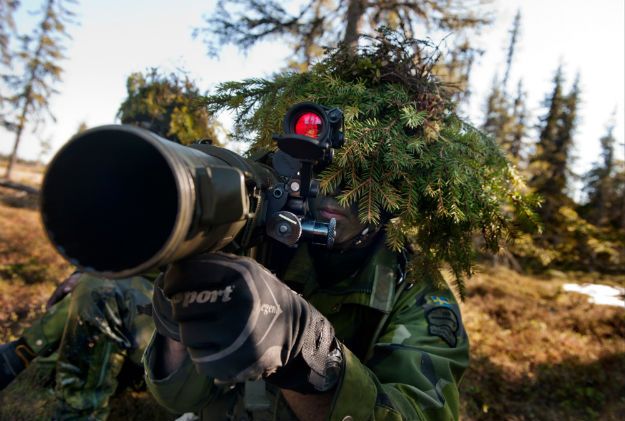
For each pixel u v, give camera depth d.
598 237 13.07
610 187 21.45
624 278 11.57
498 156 1.76
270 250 1.27
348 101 1.52
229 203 0.72
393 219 1.40
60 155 0.60
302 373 0.94
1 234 9.27
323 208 1.40
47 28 26.58
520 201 1.76
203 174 0.67
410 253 1.78
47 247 8.30
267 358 0.80
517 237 1.62
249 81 1.69
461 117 1.81
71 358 2.42
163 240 0.61
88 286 2.50
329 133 0.93
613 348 5.38
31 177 29.70
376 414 1.08
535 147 17.09
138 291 2.61
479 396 3.91
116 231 0.62
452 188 1.45
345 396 1.02
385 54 1.70
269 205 0.95
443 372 1.35
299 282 1.47
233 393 1.49
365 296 1.48
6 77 25.39
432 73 1.79
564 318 6.96
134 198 0.63
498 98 18.45
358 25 5.17
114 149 0.62
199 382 1.29
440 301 1.58
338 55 1.72
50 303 2.78
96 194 0.62
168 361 1.23
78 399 2.40
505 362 4.68
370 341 1.49
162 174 0.64
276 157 1.03
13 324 4.40
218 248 0.80
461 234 1.59
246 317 0.77
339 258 1.51
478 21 5.19
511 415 3.71
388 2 5.25
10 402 2.87
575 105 21.88
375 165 1.41
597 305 7.80
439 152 1.51
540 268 12.74
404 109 1.45
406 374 1.32
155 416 2.89
